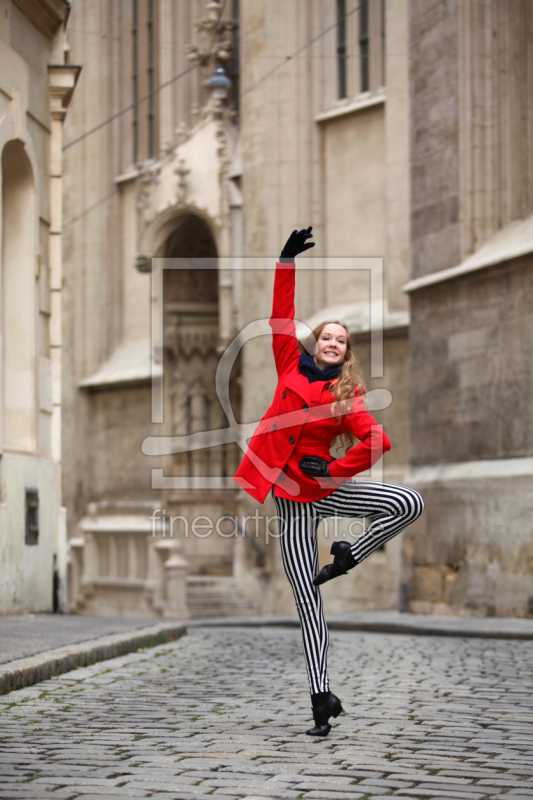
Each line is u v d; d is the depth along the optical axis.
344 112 19.50
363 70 19.56
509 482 12.69
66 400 24.94
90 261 24.78
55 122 11.87
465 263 14.07
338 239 19.70
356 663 7.73
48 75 11.73
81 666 7.00
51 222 11.78
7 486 10.00
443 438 14.30
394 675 6.93
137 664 7.43
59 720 5.03
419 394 14.84
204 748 4.32
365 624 12.23
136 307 24.27
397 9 17.97
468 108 14.42
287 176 20.17
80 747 4.33
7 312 10.98
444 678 6.76
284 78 20.27
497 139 14.48
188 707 5.48
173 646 8.84
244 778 3.72
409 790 3.55
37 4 11.09
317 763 4.02
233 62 22.17
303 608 4.65
